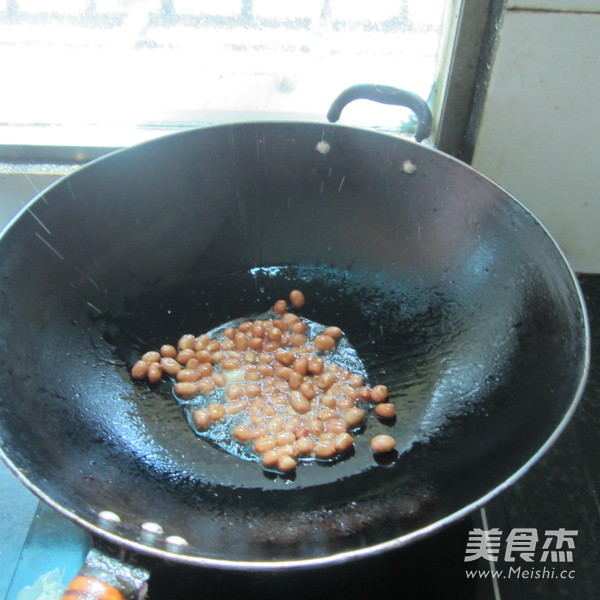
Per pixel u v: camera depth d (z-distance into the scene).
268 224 0.86
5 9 0.92
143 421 0.71
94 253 0.75
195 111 0.99
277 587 0.63
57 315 0.70
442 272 0.79
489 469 0.59
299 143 0.79
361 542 0.55
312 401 0.75
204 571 0.64
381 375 0.77
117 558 0.49
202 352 0.78
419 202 0.79
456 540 0.68
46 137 0.95
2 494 0.74
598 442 0.80
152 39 0.96
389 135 0.75
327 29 0.94
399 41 0.94
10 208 0.97
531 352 0.65
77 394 0.67
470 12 0.78
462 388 0.71
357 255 0.86
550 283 0.64
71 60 0.98
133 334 0.79
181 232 0.83
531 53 0.77
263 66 0.98
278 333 0.80
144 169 0.75
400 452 0.69
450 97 0.87
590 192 0.91
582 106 0.82
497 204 0.71
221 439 0.71
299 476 0.67
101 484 0.59
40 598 0.64
